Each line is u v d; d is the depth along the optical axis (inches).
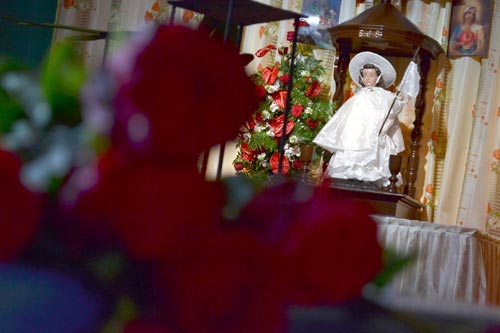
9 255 16.0
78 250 16.2
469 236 130.9
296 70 155.3
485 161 160.6
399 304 17.7
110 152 16.6
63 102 17.0
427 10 167.6
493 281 130.3
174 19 19.4
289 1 171.3
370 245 16.5
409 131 164.7
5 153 16.3
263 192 17.8
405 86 147.6
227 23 19.9
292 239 16.6
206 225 16.4
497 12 163.6
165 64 16.2
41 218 16.3
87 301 15.7
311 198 17.4
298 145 151.1
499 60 162.4
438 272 130.8
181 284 15.8
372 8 156.1
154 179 16.1
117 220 15.9
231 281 15.8
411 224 131.7
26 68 17.9
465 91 163.2
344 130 149.4
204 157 17.4
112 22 177.3
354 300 16.9
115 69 16.6
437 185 164.4
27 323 15.3
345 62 160.7
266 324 16.0
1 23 173.3
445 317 17.8
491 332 17.4
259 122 149.6
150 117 16.2
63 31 176.6
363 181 145.9
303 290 16.5
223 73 16.5
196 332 15.9
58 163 16.6
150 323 16.0
